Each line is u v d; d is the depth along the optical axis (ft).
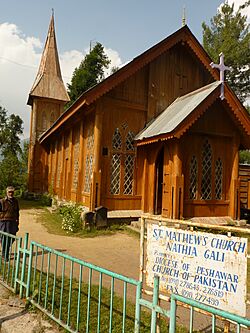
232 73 92.17
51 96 93.61
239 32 92.38
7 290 18.10
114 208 42.96
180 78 49.78
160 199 45.06
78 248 29.63
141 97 46.44
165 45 45.52
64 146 62.80
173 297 9.96
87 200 44.55
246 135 42.57
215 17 97.66
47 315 14.96
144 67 47.14
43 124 92.73
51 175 77.30
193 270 12.88
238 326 8.42
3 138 103.55
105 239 34.01
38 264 23.36
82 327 14.11
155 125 42.39
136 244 32.01
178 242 13.43
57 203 58.59
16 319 14.92
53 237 34.35
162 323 14.69
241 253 11.72
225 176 43.04
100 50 139.54
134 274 22.25
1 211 25.07
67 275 21.11
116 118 44.27
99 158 41.06
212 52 92.12
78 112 46.78
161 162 44.96
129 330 13.96
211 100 37.22
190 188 40.50
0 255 20.86
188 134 40.55
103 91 40.63
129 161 44.78
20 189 93.91
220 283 12.14
